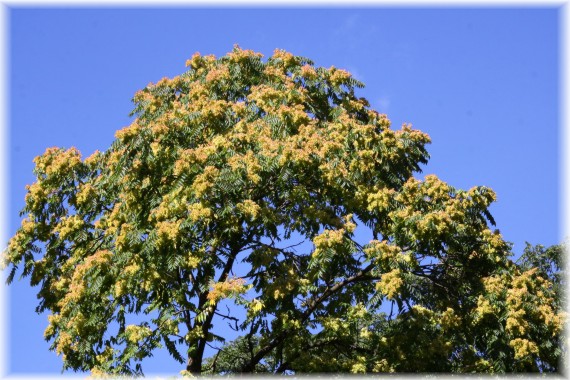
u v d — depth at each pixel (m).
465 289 18.97
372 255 17.80
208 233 18.20
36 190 20.25
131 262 17.98
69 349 18.17
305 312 18.69
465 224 18.75
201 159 18.66
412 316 18.25
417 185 19.16
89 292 18.06
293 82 22.20
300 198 18.81
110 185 19.31
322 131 20.38
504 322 18.14
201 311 17.69
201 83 22.19
